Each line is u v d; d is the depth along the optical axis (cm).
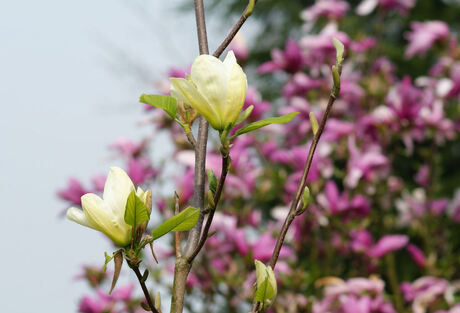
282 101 371
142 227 133
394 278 314
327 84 354
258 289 135
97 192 296
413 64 759
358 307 266
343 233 316
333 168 330
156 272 275
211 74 132
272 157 325
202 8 147
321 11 382
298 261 324
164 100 133
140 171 292
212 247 279
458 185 525
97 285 285
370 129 331
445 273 315
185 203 270
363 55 369
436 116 329
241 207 327
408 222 351
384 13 396
